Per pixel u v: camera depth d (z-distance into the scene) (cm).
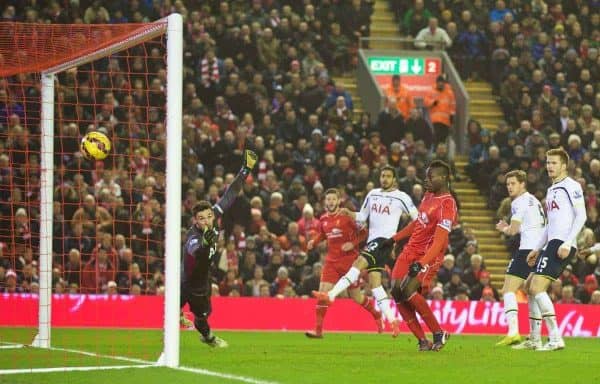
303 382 1945
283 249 4262
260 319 3828
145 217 4131
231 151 4756
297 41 5506
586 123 5281
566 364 2342
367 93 5550
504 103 5494
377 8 6178
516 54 5747
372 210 3116
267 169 4716
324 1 5744
